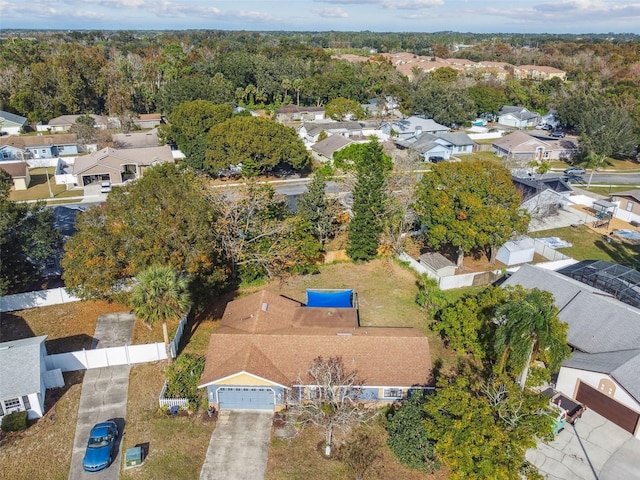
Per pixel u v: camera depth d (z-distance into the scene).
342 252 48.56
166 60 148.25
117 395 30.44
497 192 43.25
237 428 28.28
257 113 122.88
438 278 43.56
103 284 35.00
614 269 41.59
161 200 37.84
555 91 128.88
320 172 73.00
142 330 37.16
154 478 24.89
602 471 25.22
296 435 27.78
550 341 24.91
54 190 69.25
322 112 122.94
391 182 53.56
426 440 25.39
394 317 39.31
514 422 23.03
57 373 30.64
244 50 179.00
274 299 36.84
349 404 28.55
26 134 101.38
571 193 67.31
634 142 80.62
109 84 115.38
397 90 118.00
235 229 42.50
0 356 28.89
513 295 31.73
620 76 144.75
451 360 33.91
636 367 28.03
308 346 30.75
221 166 69.56
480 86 126.25
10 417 27.53
